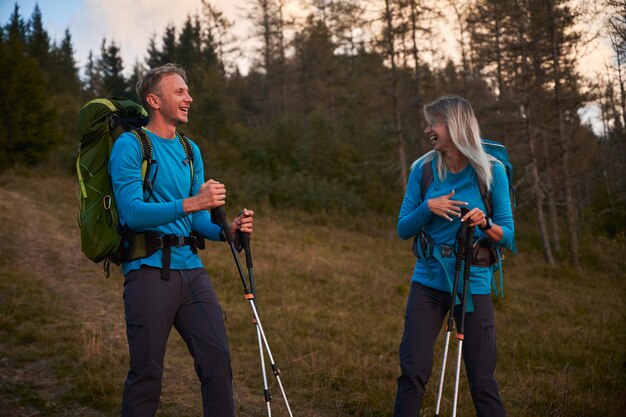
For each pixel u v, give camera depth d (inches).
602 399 164.6
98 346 200.1
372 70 874.1
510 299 403.2
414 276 113.0
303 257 503.8
